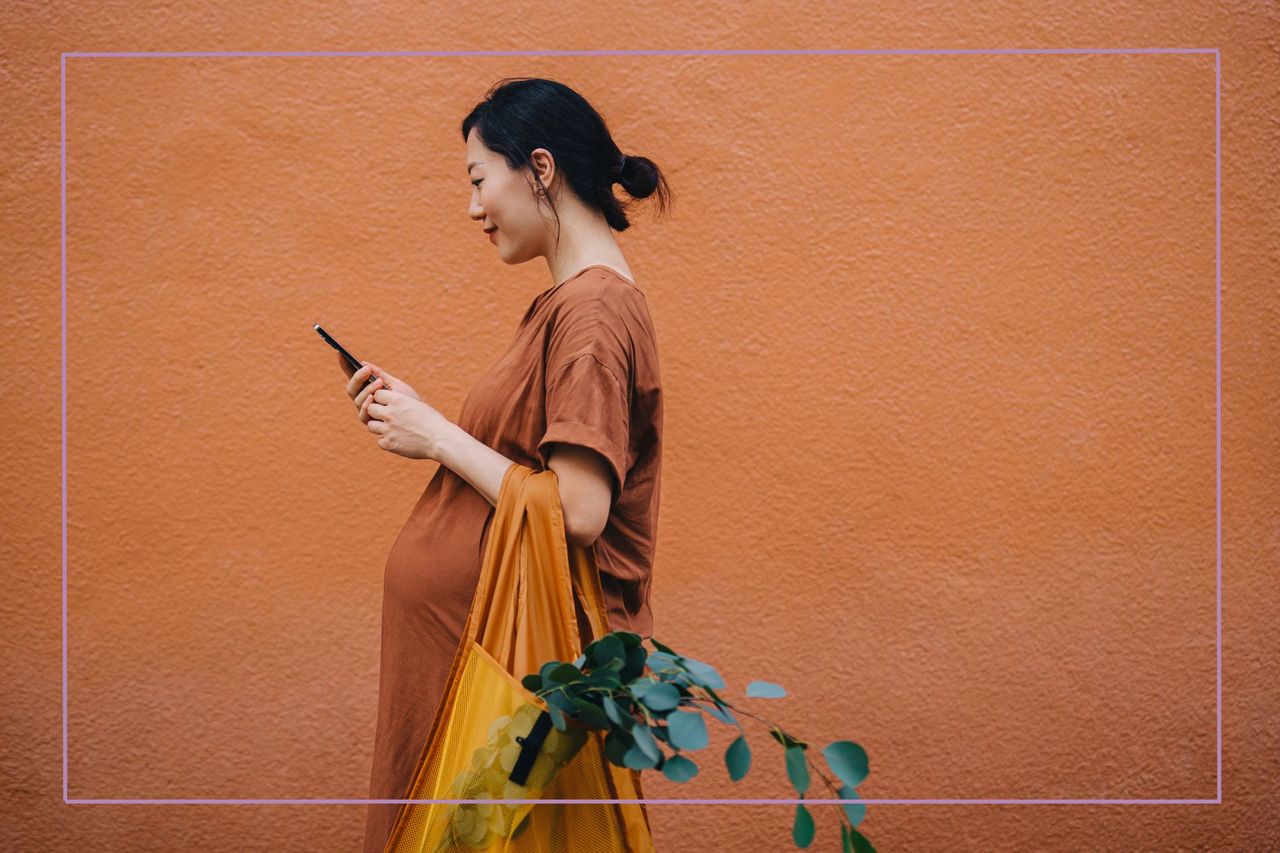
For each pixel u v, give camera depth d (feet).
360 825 7.11
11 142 7.04
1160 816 7.24
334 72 7.13
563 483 4.77
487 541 4.98
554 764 4.69
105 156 7.08
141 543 7.09
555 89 5.24
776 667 7.13
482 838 4.71
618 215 5.30
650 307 7.09
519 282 7.17
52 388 7.07
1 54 7.04
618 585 5.22
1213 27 7.24
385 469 7.16
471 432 5.16
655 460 5.26
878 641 7.16
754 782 7.14
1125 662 7.23
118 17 7.08
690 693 4.65
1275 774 7.27
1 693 7.07
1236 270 7.26
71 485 7.08
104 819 7.09
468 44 7.14
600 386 4.78
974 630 7.18
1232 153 7.25
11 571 7.06
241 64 7.11
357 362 5.19
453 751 4.76
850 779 4.49
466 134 5.34
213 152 7.11
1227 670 7.27
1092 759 7.22
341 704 7.12
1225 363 7.27
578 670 4.42
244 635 7.11
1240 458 7.28
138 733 7.10
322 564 7.13
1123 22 7.23
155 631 7.10
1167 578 7.24
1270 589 7.28
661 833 7.12
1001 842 7.18
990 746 7.20
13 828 7.07
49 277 7.06
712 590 7.13
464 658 4.80
